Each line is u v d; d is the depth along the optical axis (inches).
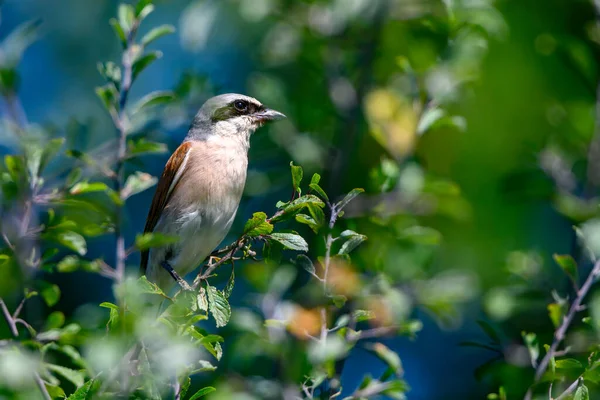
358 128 533.0
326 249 331.0
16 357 296.5
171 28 403.5
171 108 474.6
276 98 515.2
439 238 448.1
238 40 573.6
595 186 480.1
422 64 494.3
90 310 367.9
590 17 580.4
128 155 386.0
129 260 589.3
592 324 353.1
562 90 584.4
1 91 406.0
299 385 366.9
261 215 309.6
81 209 436.8
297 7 537.3
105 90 386.0
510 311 431.8
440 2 507.2
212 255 440.1
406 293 440.8
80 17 600.1
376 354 397.1
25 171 351.6
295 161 496.7
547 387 373.4
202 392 305.9
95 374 314.2
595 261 370.3
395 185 453.1
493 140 569.9
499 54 586.6
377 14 513.7
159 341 285.9
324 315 341.1
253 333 402.9
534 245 564.7
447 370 588.7
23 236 347.6
